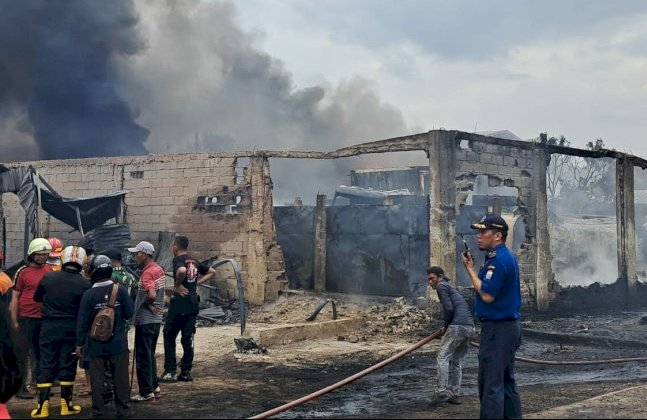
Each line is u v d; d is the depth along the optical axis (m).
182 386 8.86
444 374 7.82
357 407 7.76
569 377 9.91
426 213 16.97
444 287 7.94
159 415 7.16
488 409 6.01
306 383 9.29
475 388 9.01
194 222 19.11
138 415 7.14
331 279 18.38
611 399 7.55
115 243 17.12
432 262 15.98
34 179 16.36
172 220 19.41
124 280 8.02
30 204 16.31
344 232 18.25
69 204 17.69
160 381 9.09
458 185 16.31
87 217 18.34
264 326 15.47
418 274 17.00
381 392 8.72
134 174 20.05
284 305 17.41
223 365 10.53
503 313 6.06
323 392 7.25
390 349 12.31
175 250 9.12
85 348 6.93
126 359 7.05
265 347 12.19
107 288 6.92
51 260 8.10
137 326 7.73
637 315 18.56
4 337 6.02
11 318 7.42
